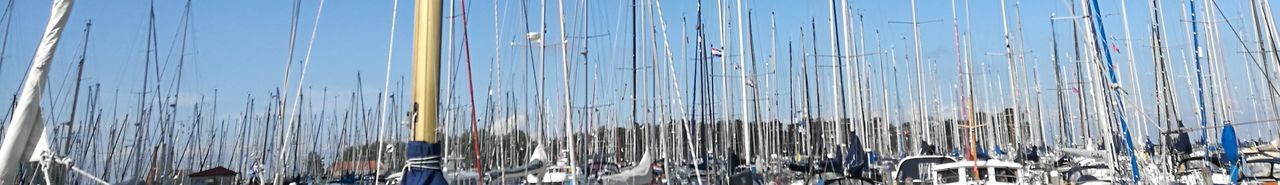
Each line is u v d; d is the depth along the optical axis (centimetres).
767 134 2966
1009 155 3519
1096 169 2103
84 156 1769
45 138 584
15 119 552
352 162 4378
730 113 2580
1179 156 1859
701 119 2020
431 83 850
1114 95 1614
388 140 3164
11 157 552
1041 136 3738
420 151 837
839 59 2672
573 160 947
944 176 1895
